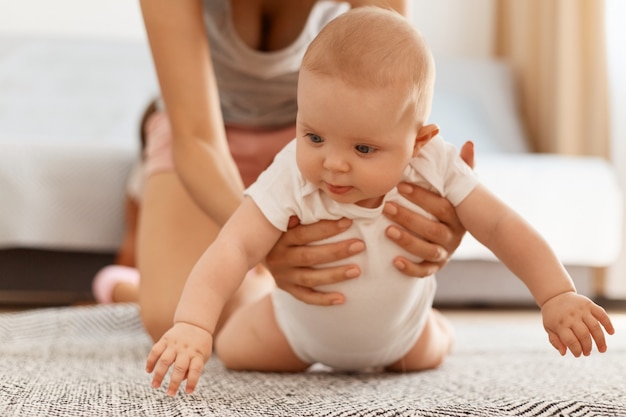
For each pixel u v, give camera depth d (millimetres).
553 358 1503
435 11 4422
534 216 2852
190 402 974
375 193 998
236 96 1751
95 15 4141
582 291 2949
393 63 953
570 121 3689
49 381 1126
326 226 1067
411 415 900
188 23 1417
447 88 4113
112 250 2848
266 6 1673
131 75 3918
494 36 4457
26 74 3816
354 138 960
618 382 1150
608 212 2887
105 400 982
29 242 2773
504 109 4098
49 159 2805
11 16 4078
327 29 986
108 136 3650
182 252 1612
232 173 1374
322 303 1103
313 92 962
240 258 1049
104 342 1718
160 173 1754
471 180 1095
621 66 3439
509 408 944
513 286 2930
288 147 1106
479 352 1624
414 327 1199
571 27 3682
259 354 1253
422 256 1097
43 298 3074
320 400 996
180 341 952
